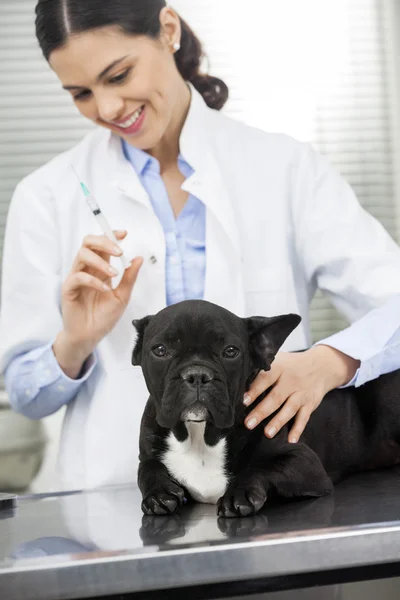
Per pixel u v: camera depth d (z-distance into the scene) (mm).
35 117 3793
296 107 3793
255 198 2287
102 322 2051
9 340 2264
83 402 2268
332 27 3791
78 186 2270
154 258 2182
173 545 1141
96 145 2322
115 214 2234
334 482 1715
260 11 3762
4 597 1083
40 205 2295
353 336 1821
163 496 1436
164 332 1456
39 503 1688
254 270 2256
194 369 1385
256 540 1131
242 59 3752
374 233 2285
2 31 3758
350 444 1841
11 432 3486
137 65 1997
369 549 1149
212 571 1112
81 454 2252
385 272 2197
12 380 2256
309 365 1713
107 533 1282
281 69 3781
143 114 2088
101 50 1950
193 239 2238
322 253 2273
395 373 1918
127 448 2156
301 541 1132
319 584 1169
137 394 2166
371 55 3811
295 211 2318
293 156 2340
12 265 2301
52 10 1952
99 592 1094
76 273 1956
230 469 1509
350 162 3838
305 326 2375
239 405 1509
